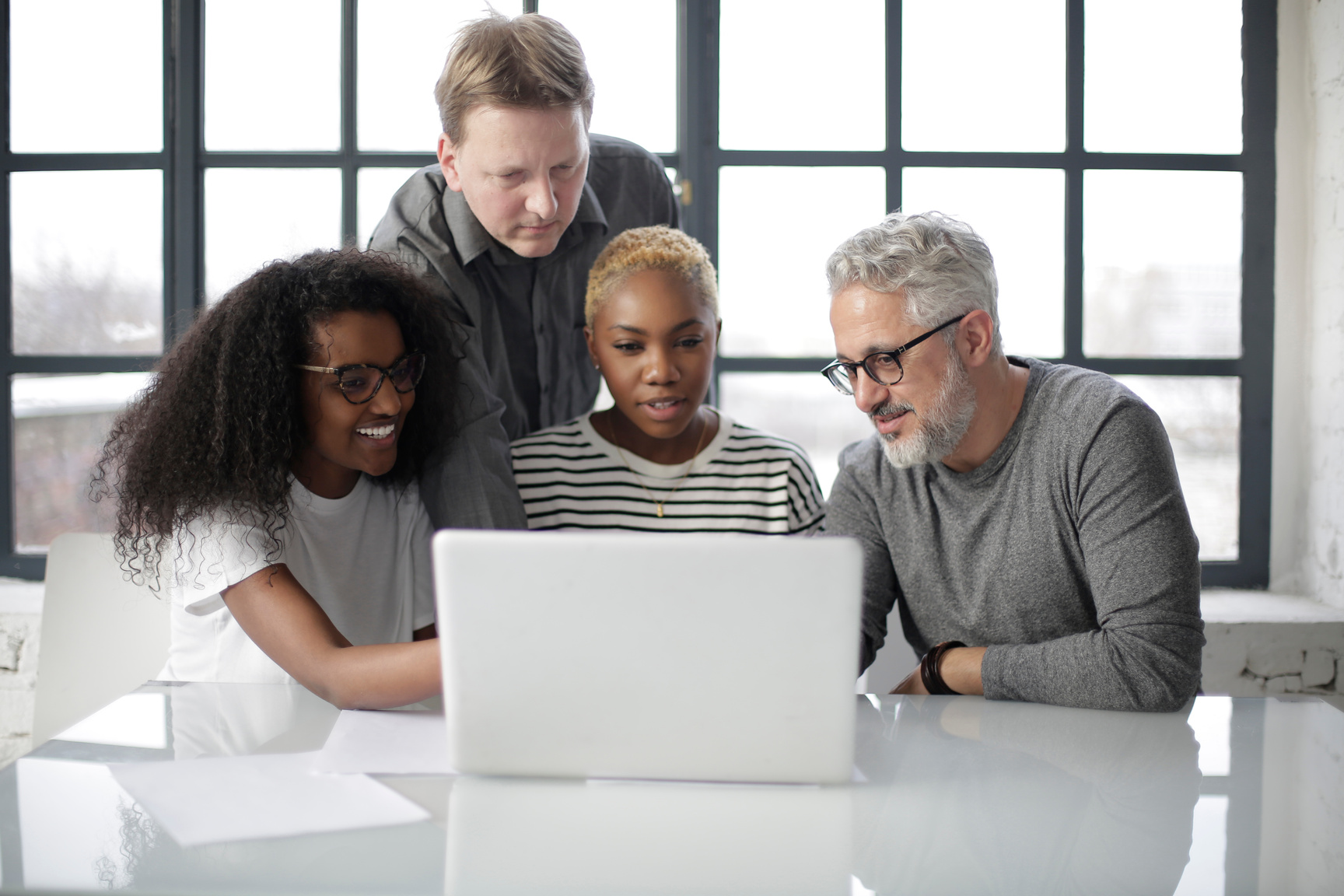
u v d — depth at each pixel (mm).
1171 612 1052
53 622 1398
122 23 2172
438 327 1270
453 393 1294
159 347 2225
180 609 1256
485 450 1344
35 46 2182
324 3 2156
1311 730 919
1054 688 1005
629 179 1640
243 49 2162
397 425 1199
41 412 2225
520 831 672
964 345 1167
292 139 2186
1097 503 1134
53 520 2248
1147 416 1156
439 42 2160
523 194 1318
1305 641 1964
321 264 1188
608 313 1375
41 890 574
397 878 598
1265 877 607
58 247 2213
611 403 2211
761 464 1459
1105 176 2191
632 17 2164
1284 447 2197
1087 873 612
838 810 714
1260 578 2211
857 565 707
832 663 727
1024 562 1222
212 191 2184
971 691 1084
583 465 1458
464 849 640
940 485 1282
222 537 1099
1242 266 2195
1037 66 2184
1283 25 2154
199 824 675
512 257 1456
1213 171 2182
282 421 1128
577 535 716
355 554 1291
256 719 921
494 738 757
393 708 969
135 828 668
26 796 722
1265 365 2193
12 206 2209
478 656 740
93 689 1389
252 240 2193
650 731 748
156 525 1144
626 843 653
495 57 1267
